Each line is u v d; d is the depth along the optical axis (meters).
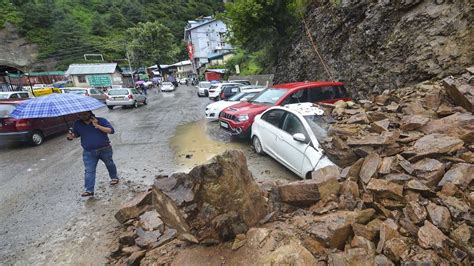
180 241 3.16
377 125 4.71
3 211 4.63
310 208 3.41
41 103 4.50
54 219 4.30
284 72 17.20
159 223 3.60
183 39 81.88
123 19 72.81
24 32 55.53
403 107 5.35
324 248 2.68
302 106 6.16
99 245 3.58
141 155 7.55
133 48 59.19
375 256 2.48
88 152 5.00
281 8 16.17
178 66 73.31
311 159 4.87
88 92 22.19
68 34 58.44
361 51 10.58
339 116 5.82
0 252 3.53
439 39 7.72
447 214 2.66
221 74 42.47
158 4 85.62
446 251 2.36
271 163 6.46
